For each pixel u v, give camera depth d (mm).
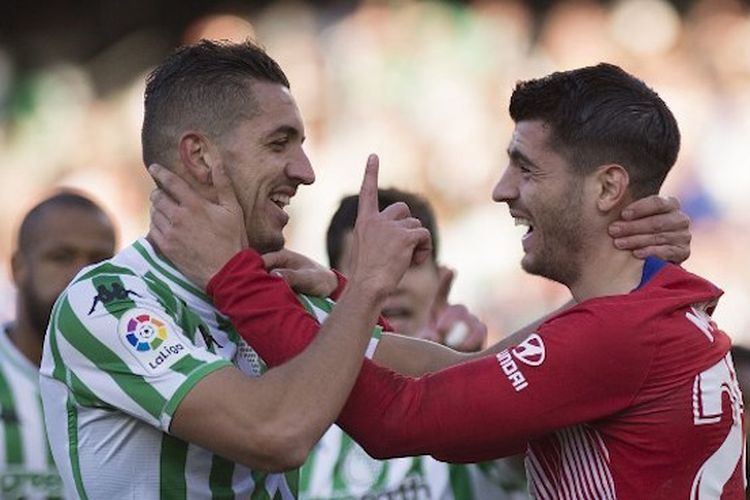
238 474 12109
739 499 11992
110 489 11797
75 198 18891
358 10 39281
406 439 11500
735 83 37219
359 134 36781
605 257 12023
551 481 12008
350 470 16281
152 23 43688
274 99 12148
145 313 11602
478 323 16609
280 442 11102
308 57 38344
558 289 32625
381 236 11703
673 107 36281
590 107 11906
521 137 12133
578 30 38156
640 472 11609
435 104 37125
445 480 16172
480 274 34344
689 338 11648
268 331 11602
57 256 18453
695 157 35188
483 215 35344
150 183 37969
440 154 36344
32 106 40875
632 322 11500
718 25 38219
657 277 11875
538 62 37906
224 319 12203
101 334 11578
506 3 38969
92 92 41719
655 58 37750
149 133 12281
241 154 12008
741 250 33969
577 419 11516
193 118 12055
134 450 11750
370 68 37812
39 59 42656
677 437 11570
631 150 11898
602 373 11438
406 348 13375
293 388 11172
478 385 11469
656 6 38406
